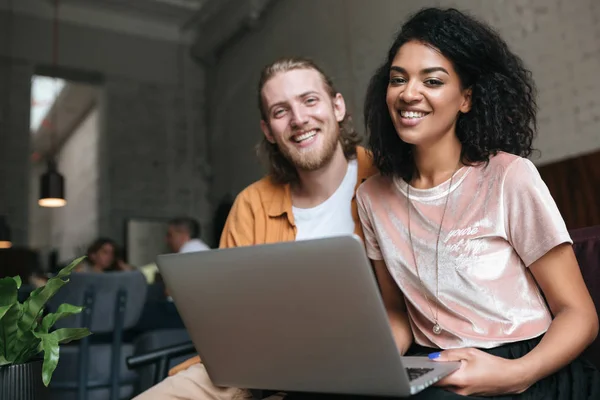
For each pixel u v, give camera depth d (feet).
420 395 3.21
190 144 25.84
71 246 31.45
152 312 9.48
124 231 23.65
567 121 11.21
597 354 3.80
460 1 13.76
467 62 3.81
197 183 25.67
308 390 3.26
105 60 24.44
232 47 24.48
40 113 32.24
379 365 2.89
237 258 3.12
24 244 21.45
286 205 5.50
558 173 10.12
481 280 3.60
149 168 24.73
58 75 24.03
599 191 9.43
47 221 38.63
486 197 3.72
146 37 25.50
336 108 5.75
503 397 3.24
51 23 23.45
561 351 3.30
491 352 3.45
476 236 3.67
